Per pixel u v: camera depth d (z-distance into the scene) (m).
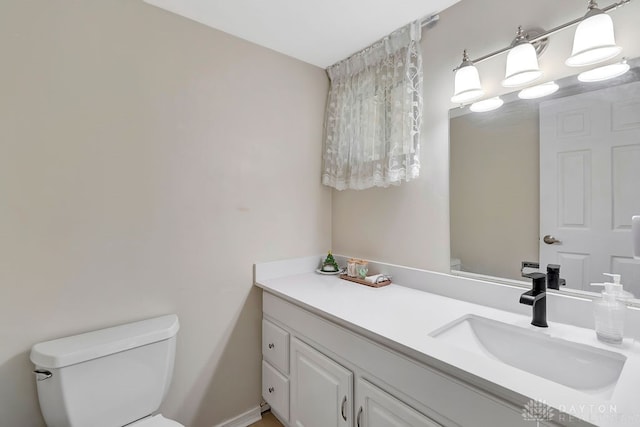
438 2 1.38
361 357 1.08
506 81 1.15
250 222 1.70
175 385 1.46
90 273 1.24
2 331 1.08
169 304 1.44
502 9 1.26
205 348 1.56
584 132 1.05
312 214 1.98
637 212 0.95
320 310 1.23
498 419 0.72
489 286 1.26
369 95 1.70
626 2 0.96
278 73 1.81
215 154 1.57
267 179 1.77
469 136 1.37
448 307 1.25
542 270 1.15
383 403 0.99
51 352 1.06
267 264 1.76
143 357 1.21
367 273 1.80
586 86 1.04
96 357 1.10
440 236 1.48
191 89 1.49
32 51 1.12
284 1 1.37
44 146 1.14
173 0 1.36
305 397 1.37
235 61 1.64
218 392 1.61
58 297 1.17
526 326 1.04
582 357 0.89
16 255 1.10
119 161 1.30
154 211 1.39
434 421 0.85
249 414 1.72
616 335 0.89
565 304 1.07
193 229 1.51
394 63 1.58
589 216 1.04
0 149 1.07
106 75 1.27
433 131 1.50
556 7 1.11
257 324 1.74
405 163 1.50
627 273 0.96
